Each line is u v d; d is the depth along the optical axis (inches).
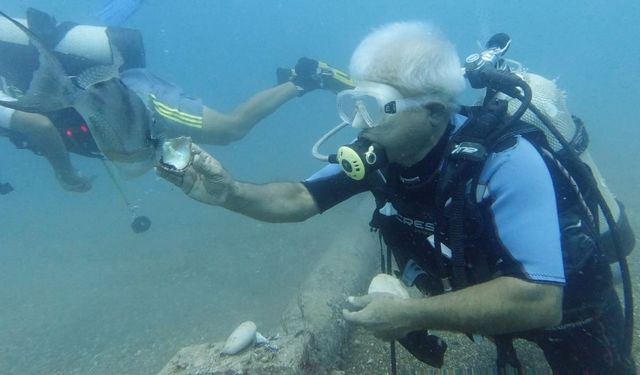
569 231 64.5
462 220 62.2
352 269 157.9
